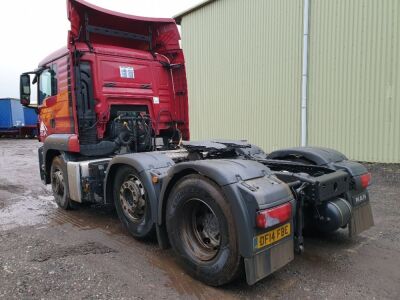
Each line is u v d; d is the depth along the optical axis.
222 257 3.04
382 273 3.37
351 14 9.41
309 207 3.75
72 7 5.30
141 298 2.96
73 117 5.36
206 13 13.59
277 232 3.00
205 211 3.38
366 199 4.12
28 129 32.03
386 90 8.92
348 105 9.66
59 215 5.56
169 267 3.56
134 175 4.18
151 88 6.27
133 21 6.18
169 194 3.58
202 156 4.78
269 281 3.26
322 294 3.00
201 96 14.24
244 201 2.86
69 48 5.28
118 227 4.89
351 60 9.51
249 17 12.05
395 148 8.88
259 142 12.16
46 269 3.50
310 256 3.78
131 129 5.79
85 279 3.29
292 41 10.85
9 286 3.16
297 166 4.21
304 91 10.48
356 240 4.21
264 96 11.85
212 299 2.96
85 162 5.21
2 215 5.61
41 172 6.66
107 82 5.66
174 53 6.63
